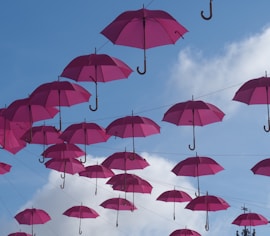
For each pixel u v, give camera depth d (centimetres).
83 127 1436
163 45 923
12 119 1204
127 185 1766
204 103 1283
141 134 1408
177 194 1870
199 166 1558
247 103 1087
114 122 1413
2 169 1669
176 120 1282
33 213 1942
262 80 1085
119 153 1591
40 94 1152
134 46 920
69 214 1959
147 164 1605
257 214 1989
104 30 916
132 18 884
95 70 1051
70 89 1139
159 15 888
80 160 1680
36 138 1481
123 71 1101
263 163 1451
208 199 1664
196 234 2009
